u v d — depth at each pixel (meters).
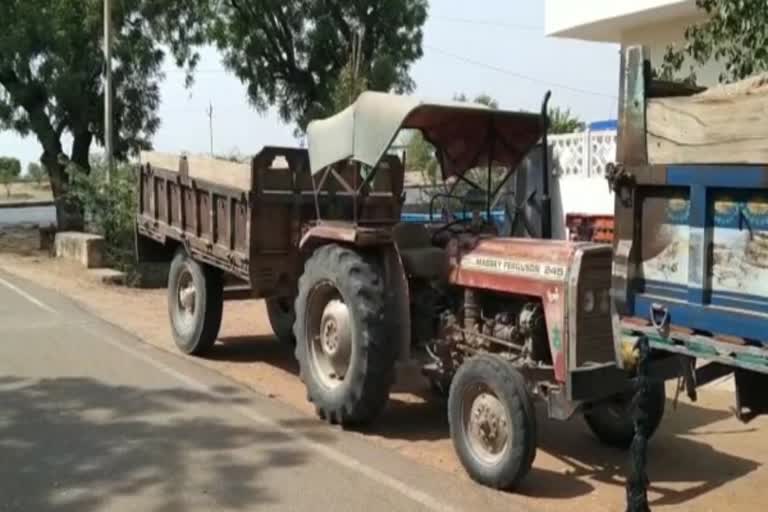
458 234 6.91
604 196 10.87
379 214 8.53
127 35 25.98
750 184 3.63
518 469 5.49
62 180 25.05
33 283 15.88
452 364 6.60
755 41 6.59
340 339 6.90
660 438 6.87
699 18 12.34
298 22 27.41
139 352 9.67
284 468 5.95
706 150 3.82
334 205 8.33
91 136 26.62
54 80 24.30
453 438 5.95
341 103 22.05
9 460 6.01
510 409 5.50
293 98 28.19
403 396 7.98
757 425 7.18
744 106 3.65
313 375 7.13
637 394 4.25
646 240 4.16
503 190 7.08
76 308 12.79
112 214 18.25
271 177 8.38
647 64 4.12
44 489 5.49
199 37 27.58
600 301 5.64
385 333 6.61
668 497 5.64
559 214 11.41
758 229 3.66
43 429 6.72
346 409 6.75
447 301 6.77
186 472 5.83
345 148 6.97
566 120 20.12
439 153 7.31
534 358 5.94
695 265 3.90
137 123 26.81
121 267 17.55
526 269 5.91
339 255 6.86
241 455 6.20
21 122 25.56
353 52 24.61
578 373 5.46
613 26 13.41
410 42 27.75
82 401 7.54
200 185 9.29
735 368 4.02
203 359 9.50
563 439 6.85
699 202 3.87
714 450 6.59
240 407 7.45
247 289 9.75
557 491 5.66
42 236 23.47
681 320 3.97
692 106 3.87
